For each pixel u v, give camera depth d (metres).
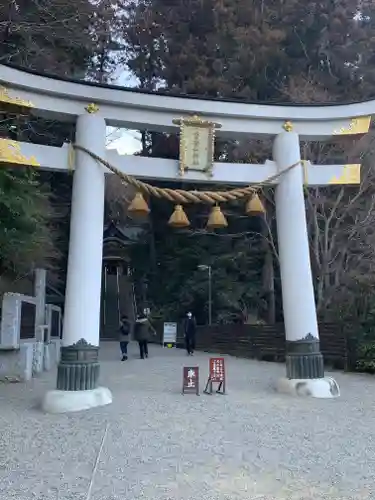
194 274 25.17
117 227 36.47
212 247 25.14
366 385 10.62
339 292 17.09
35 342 13.27
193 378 9.23
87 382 8.12
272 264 22.52
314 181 10.02
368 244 17.19
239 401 8.42
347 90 20.41
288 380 9.29
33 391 9.84
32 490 4.32
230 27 21.61
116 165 9.03
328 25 20.56
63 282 25.98
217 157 20.67
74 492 4.26
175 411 7.57
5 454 5.41
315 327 9.45
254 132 9.95
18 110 8.76
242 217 22.77
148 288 30.94
